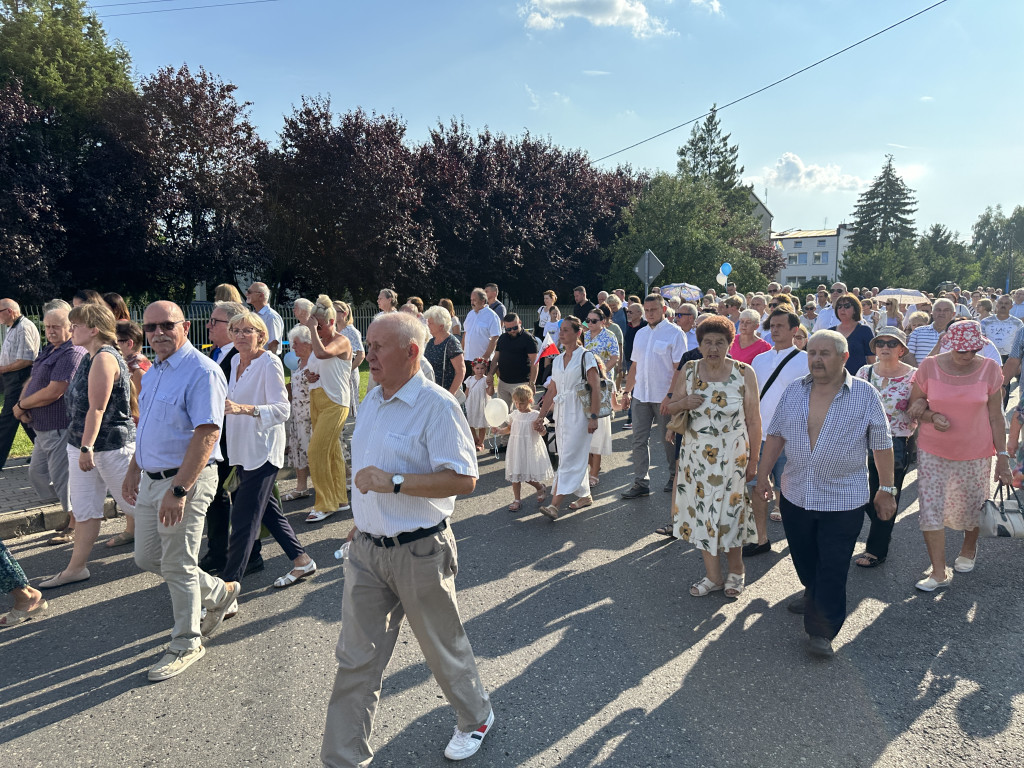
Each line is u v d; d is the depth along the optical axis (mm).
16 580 3965
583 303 12070
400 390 2559
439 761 2752
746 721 3010
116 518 5941
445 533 2637
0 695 3270
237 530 4121
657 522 5848
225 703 3191
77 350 5332
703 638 3785
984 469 4355
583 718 3039
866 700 3166
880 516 3588
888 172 75625
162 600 4312
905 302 26953
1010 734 2898
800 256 95062
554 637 3797
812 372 3584
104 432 4516
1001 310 10609
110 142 19109
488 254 26312
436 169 24828
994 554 5043
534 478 6082
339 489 5930
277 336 6750
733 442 4188
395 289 23500
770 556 5082
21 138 17484
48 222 17141
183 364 3482
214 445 3516
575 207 32625
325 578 4637
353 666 2516
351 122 21812
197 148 20203
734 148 57531
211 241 20344
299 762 2760
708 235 33344
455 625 2707
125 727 3006
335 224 22453
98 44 23234
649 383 6402
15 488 6449
